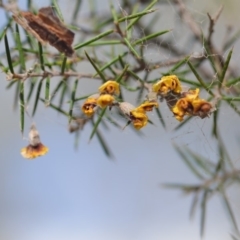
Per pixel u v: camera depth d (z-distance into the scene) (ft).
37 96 3.57
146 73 3.61
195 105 3.48
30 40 3.63
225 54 3.75
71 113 3.59
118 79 3.52
